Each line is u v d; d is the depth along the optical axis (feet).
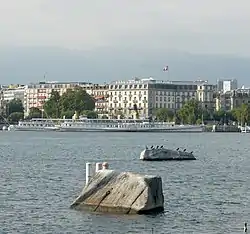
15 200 565.53
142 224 449.48
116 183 490.08
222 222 467.11
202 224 458.50
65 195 599.57
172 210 507.71
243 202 561.84
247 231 435.53
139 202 478.18
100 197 490.49
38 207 523.70
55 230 435.12
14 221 465.47
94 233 425.69
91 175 533.96
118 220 459.32
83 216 473.26
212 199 579.07
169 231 433.07
